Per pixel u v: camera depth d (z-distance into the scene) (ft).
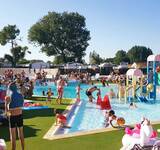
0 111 50.57
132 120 60.90
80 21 342.85
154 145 31.65
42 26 337.72
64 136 40.55
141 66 222.48
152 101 87.51
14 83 32.45
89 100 82.43
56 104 73.82
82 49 341.62
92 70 215.51
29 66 237.66
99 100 75.46
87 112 67.46
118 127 46.32
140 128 33.73
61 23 337.11
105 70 213.25
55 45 336.90
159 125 47.85
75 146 36.22
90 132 42.68
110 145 36.68
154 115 67.15
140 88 91.97
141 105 80.79
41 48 340.80
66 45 337.11
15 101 32.01
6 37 337.52
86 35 343.87
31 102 75.25
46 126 47.50
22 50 317.22
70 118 58.95
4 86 106.11
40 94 101.81
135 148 31.81
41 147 35.76
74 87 133.18
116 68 216.33
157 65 91.71
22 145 32.99
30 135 41.39
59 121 49.32
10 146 36.55
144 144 31.76
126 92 85.25
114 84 147.43
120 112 70.49
